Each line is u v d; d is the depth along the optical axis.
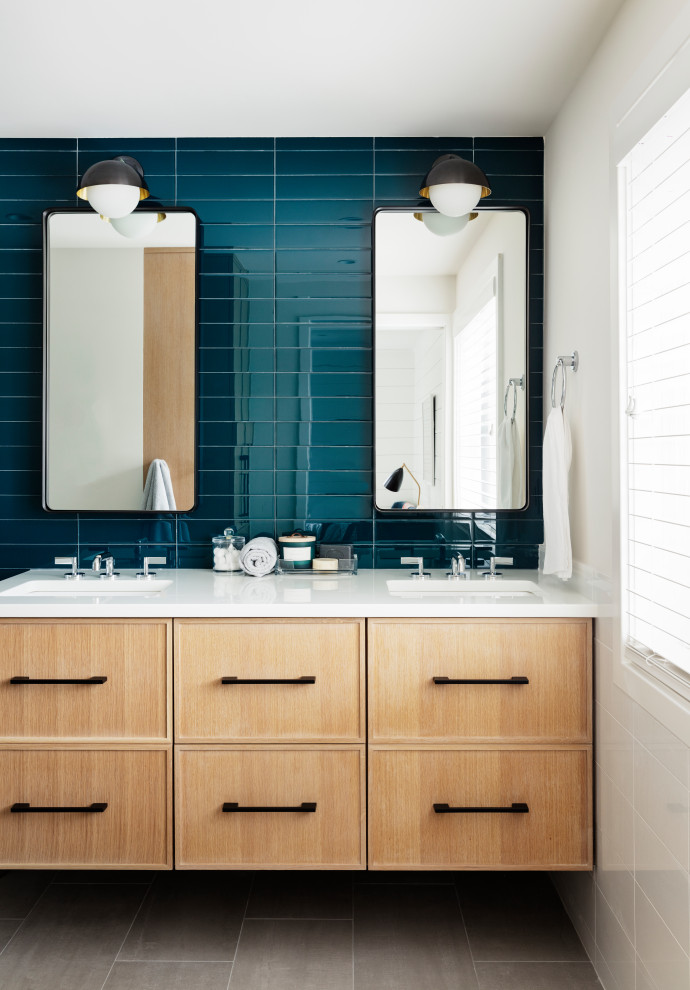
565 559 2.21
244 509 2.75
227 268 2.73
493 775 2.11
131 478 2.71
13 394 2.74
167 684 2.11
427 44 2.11
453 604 2.09
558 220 2.50
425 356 2.69
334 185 2.72
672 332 1.61
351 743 2.10
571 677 2.11
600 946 2.01
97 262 2.70
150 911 2.29
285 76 2.28
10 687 2.13
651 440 1.75
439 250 2.69
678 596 1.60
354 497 2.75
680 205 1.57
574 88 2.33
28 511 2.76
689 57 1.42
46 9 1.94
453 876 2.51
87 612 2.10
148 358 2.70
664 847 1.61
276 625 2.11
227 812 2.11
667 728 1.59
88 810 2.10
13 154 2.73
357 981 1.98
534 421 2.71
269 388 2.74
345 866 2.10
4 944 2.12
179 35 2.06
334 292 2.73
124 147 2.72
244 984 1.96
